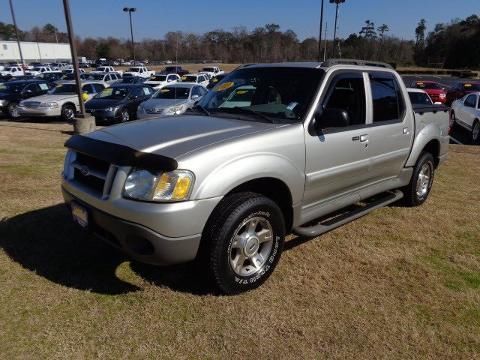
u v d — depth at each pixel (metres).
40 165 7.41
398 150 4.81
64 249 3.99
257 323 3.00
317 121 3.68
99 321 2.96
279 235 3.48
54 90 17.92
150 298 3.24
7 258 3.78
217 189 2.96
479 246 4.43
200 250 3.10
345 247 4.29
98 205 3.06
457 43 88.88
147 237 2.85
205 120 3.73
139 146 3.06
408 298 3.38
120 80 28.11
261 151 3.24
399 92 4.83
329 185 3.93
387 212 5.36
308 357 2.70
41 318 2.96
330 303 3.28
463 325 3.06
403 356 2.74
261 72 4.25
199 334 2.86
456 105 14.73
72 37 11.44
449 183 6.99
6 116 18.89
